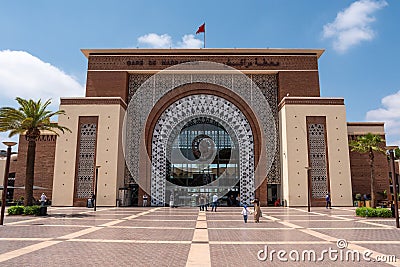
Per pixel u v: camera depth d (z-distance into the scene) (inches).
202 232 411.8
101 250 286.5
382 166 1080.2
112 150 989.8
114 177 976.9
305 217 630.5
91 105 1016.9
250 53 1095.0
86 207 941.8
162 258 256.1
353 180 1071.0
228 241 341.4
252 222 537.3
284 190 1008.9
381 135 1096.2
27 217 606.2
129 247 303.0
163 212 763.4
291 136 1001.5
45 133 1088.2
